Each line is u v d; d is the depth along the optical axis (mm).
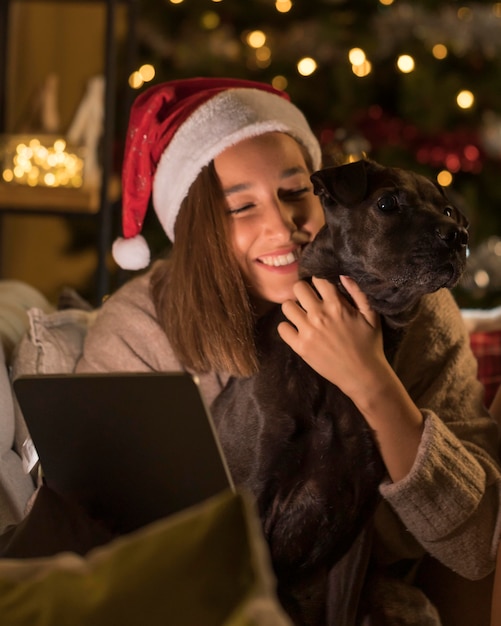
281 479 1502
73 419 1290
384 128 4070
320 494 1473
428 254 1368
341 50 4090
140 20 4191
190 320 1637
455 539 1486
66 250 4375
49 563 1002
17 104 3781
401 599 1512
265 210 1639
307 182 1698
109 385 1234
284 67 4156
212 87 1883
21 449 1653
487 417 1676
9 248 4203
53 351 1780
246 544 893
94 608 884
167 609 871
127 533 1350
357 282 1485
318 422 1493
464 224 1512
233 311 1585
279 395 1508
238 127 1654
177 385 1194
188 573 880
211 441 1226
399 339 1569
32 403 1298
